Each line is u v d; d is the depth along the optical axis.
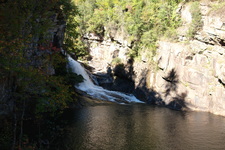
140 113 26.61
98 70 48.66
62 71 30.52
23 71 11.07
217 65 27.70
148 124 21.67
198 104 29.53
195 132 19.33
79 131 18.38
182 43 33.62
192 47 32.06
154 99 34.31
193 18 33.12
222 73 26.52
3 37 10.41
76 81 31.77
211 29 29.33
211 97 28.53
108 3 62.72
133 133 18.67
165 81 34.19
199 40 31.56
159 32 38.28
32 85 12.47
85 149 14.70
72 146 15.05
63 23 26.84
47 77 13.06
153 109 29.58
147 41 38.09
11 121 15.44
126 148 15.23
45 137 15.70
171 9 39.28
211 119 24.36
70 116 23.23
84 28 60.12
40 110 13.61
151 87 35.81
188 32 33.22
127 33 45.31
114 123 21.50
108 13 54.59
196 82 30.20
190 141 16.98
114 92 38.34
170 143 16.47
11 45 10.29
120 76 42.84
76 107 27.31
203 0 34.34
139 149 15.16
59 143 15.34
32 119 17.84
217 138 17.77
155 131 19.41
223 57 27.61
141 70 38.69
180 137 17.92
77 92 31.44
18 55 10.54
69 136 16.97
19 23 10.81
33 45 15.27
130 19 44.38
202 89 29.53
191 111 29.19
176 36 35.47
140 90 37.34
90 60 56.56
